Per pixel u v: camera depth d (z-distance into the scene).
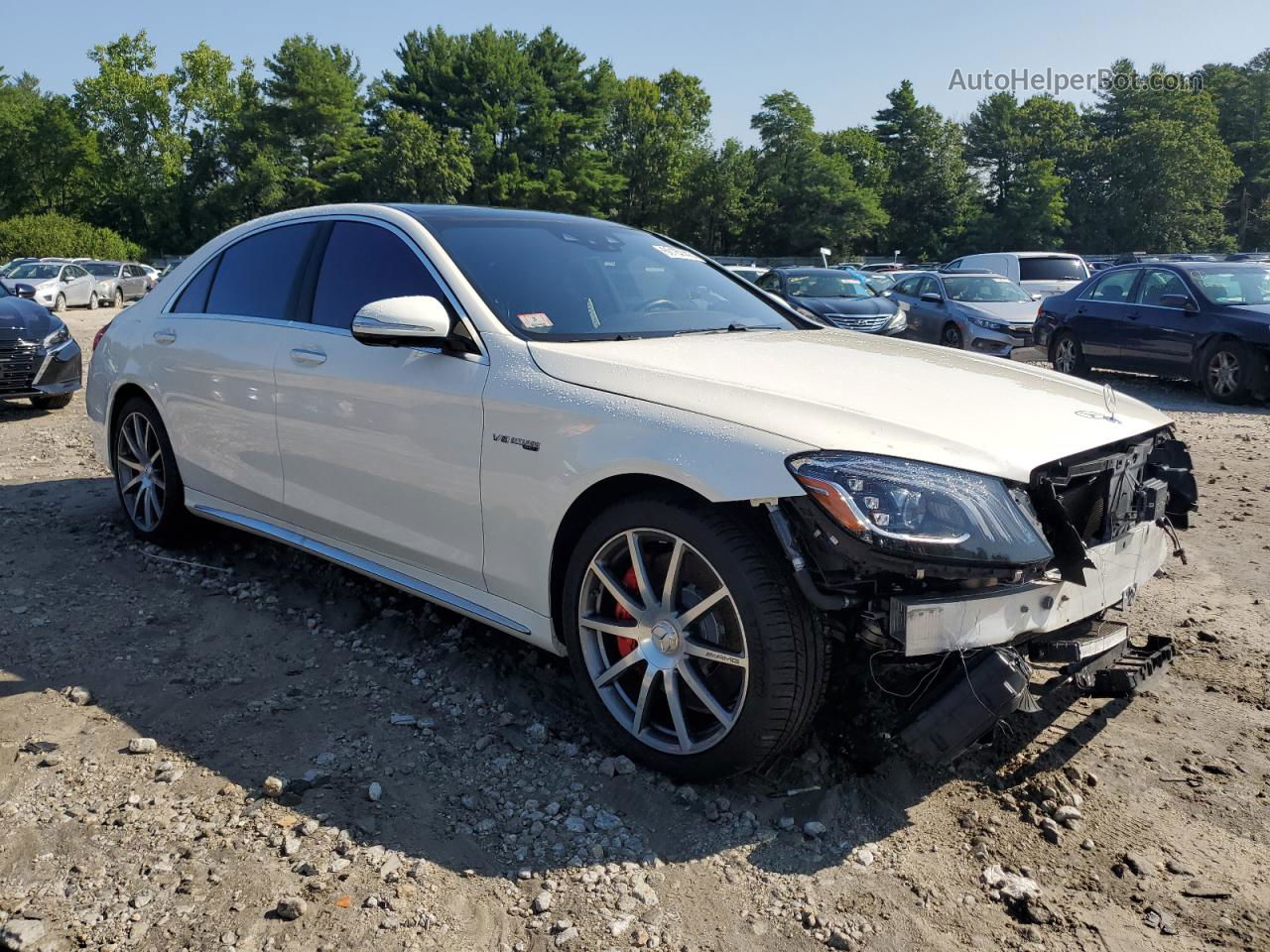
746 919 2.30
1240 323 10.68
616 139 88.44
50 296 27.38
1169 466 3.31
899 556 2.36
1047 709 3.30
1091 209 92.69
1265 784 2.92
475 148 78.25
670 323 3.57
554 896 2.36
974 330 14.55
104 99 75.81
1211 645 3.90
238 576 4.48
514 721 3.20
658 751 2.83
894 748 2.99
